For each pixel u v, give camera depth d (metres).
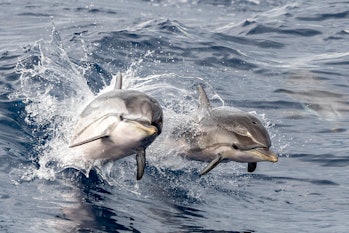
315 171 19.69
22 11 41.38
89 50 29.64
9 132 18.89
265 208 16.73
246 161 17.12
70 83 23.62
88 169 17.20
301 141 22.38
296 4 45.59
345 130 23.73
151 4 50.09
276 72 30.36
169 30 35.06
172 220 15.27
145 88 24.42
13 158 17.33
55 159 17.62
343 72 30.77
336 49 35.00
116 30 33.44
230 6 51.56
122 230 14.29
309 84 28.70
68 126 19.23
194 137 17.69
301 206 16.98
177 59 30.62
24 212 14.54
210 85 27.58
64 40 31.53
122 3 48.50
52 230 13.82
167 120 18.44
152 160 18.62
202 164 18.88
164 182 17.67
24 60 26.27
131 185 17.14
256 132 16.84
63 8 43.16
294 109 25.70
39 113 20.31
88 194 16.12
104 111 15.66
